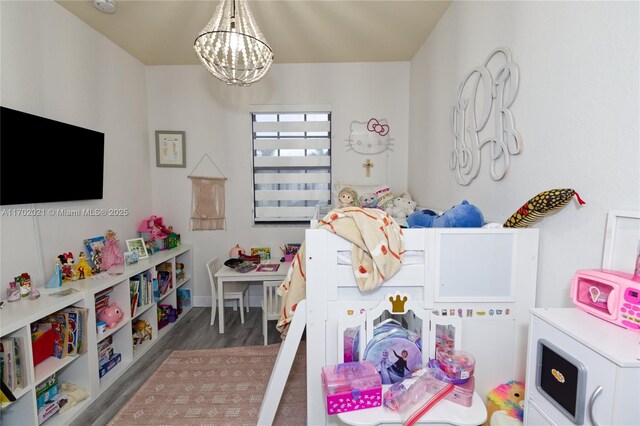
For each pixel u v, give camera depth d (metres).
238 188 3.32
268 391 1.38
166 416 1.75
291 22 2.38
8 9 1.75
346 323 1.24
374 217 1.21
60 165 2.06
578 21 1.03
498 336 1.28
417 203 2.89
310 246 1.23
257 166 3.34
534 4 1.24
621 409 0.67
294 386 2.02
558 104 1.13
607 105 0.94
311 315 1.27
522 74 1.32
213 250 3.39
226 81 1.95
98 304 2.13
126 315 2.27
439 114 2.32
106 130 2.59
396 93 3.21
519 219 1.20
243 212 3.34
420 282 1.26
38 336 1.70
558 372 0.83
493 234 1.23
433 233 1.23
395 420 1.08
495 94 1.50
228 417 1.74
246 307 3.37
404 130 3.23
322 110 3.23
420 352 1.27
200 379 2.10
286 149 3.31
